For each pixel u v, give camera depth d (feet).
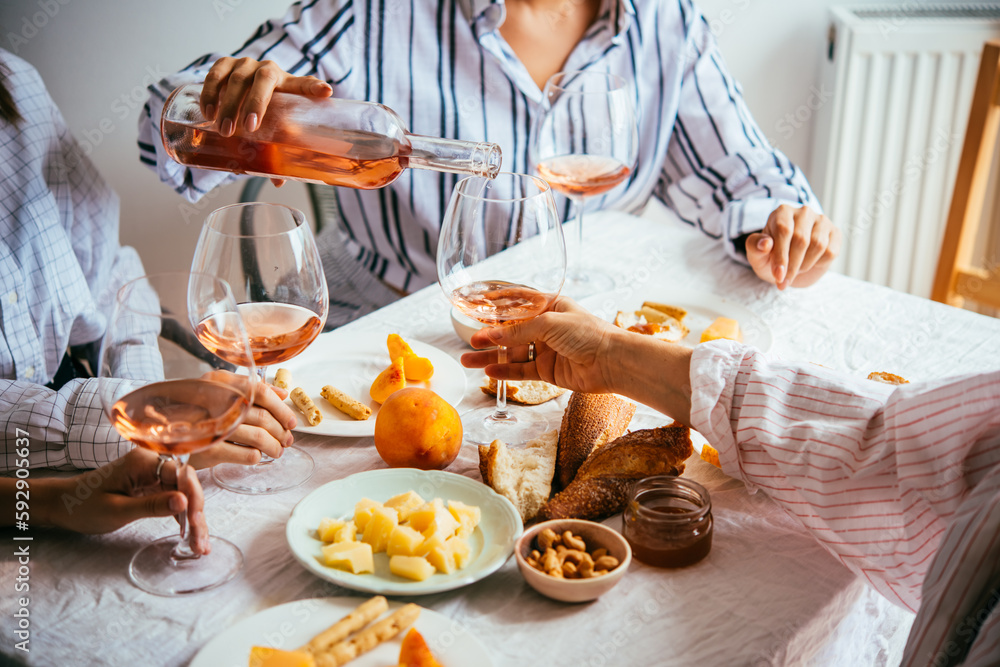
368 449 3.02
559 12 5.44
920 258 8.19
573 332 2.95
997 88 5.65
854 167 7.96
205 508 2.67
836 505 2.45
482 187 3.00
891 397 2.43
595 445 2.81
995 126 5.75
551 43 5.50
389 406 2.81
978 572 2.07
